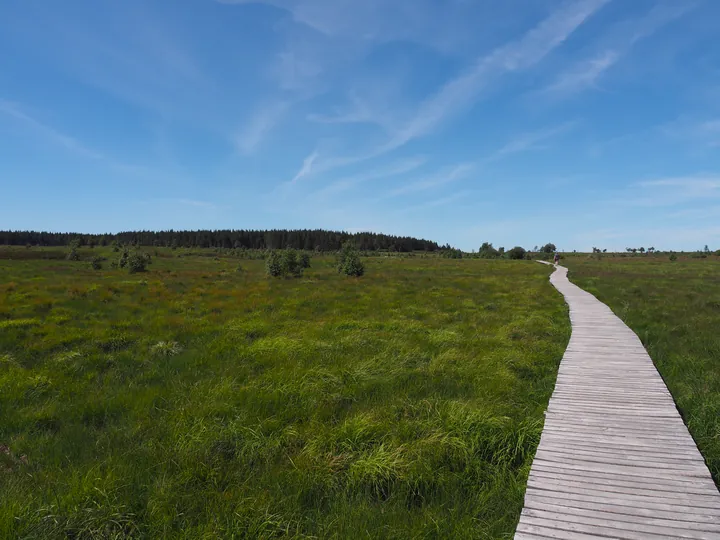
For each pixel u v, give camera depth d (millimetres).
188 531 4406
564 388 8062
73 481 5117
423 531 4492
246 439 6375
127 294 21484
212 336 12789
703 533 3934
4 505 4602
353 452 5945
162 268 40281
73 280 27188
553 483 4879
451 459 5746
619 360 9977
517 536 4004
